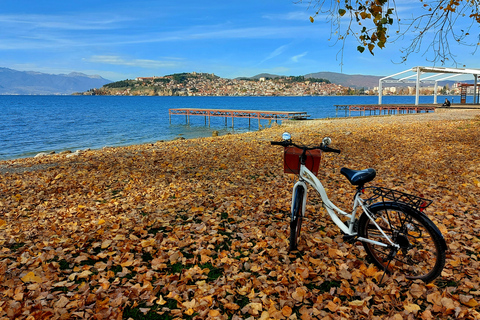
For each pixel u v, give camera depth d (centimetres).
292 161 318
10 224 423
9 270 288
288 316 226
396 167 705
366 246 287
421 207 247
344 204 471
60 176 714
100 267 296
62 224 417
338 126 1931
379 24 359
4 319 218
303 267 285
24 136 2567
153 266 295
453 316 222
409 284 260
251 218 422
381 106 4291
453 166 691
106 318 223
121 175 714
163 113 6150
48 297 246
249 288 260
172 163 853
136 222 416
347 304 239
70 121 4072
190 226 396
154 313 234
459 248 314
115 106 9056
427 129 1513
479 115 2323
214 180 642
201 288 257
